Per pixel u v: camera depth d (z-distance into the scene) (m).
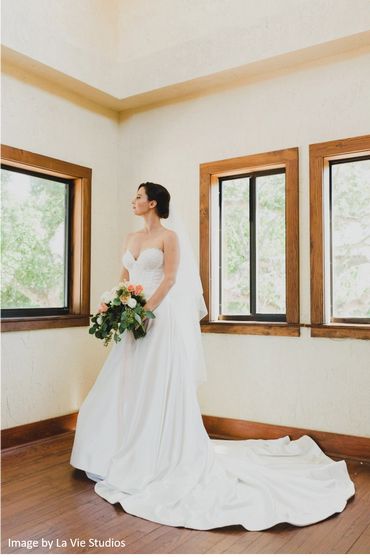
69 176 4.39
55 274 4.35
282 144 3.93
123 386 3.01
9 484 2.94
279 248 4.05
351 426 3.55
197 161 4.38
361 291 3.69
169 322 3.16
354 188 3.74
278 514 2.43
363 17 3.39
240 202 4.27
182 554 2.12
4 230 3.90
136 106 4.74
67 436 4.10
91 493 2.80
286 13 3.69
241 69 3.96
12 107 3.85
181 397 3.04
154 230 3.36
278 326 3.86
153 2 4.41
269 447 3.60
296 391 3.79
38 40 3.81
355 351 3.55
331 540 2.25
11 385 3.79
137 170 4.76
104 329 3.09
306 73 3.84
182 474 2.81
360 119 3.61
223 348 4.14
